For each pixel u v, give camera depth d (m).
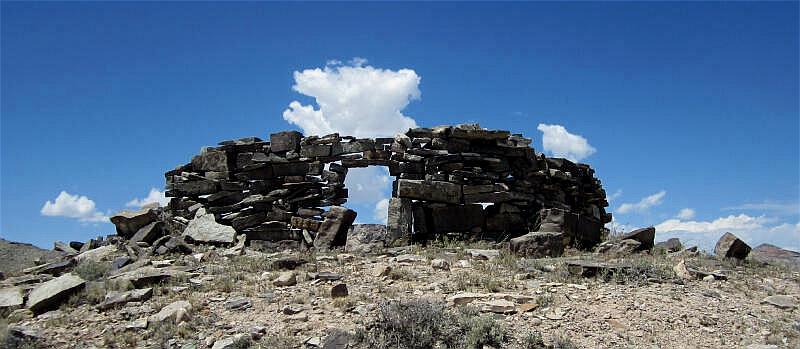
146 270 13.17
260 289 11.35
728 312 10.35
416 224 18.27
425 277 12.25
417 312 9.02
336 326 9.26
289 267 13.18
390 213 17.77
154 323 9.59
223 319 9.77
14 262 17.86
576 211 21.30
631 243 15.79
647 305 10.38
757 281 12.84
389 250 16.19
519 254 14.88
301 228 18.62
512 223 18.77
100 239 19.05
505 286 11.38
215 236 17.69
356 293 10.96
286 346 8.58
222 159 20.41
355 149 19.56
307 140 19.91
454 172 18.62
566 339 8.71
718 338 9.21
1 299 10.98
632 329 9.34
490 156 19.34
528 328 9.17
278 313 9.98
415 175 18.91
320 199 19.58
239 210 19.69
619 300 10.59
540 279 12.15
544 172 19.55
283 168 19.98
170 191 20.64
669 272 12.61
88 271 13.66
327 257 14.50
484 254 14.74
